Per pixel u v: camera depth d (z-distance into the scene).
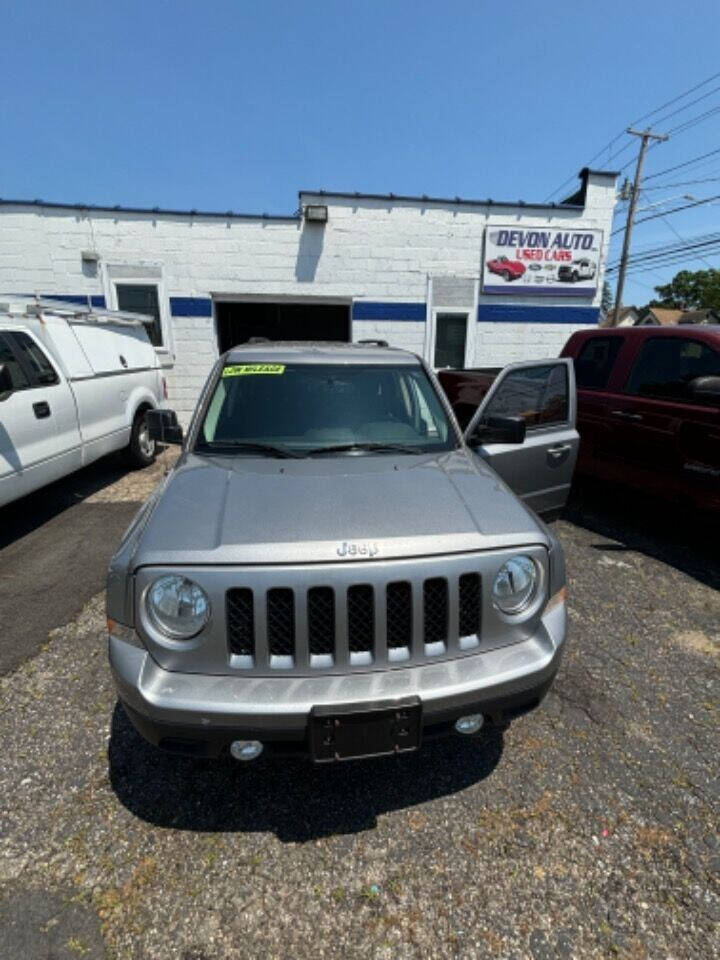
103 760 2.25
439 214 8.98
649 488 4.62
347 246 8.93
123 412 6.42
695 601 3.62
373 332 9.27
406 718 1.70
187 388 9.12
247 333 10.55
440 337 9.45
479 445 3.12
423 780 2.18
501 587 1.89
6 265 8.36
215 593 1.69
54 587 3.75
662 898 1.74
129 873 1.80
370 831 1.96
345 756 1.71
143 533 1.89
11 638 3.12
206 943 1.60
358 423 2.80
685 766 2.25
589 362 5.29
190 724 1.66
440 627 1.85
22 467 4.53
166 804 2.05
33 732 2.39
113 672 1.76
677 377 4.43
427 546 1.78
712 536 4.75
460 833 1.96
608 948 1.60
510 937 1.63
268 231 8.75
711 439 4.07
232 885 1.77
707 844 1.92
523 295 9.44
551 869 1.83
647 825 1.99
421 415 2.91
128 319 6.89
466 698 1.76
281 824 1.98
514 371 3.31
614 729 2.45
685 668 2.90
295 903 1.72
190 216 8.59
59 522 5.05
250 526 1.84
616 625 3.31
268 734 1.67
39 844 1.89
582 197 9.39
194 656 1.72
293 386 2.93
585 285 9.54
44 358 5.05
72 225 8.38
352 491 2.12
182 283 8.77
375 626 1.75
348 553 1.73
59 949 1.58
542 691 1.92
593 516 5.26
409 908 1.71
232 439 2.69
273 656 1.75
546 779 2.18
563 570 2.04
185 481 2.25
